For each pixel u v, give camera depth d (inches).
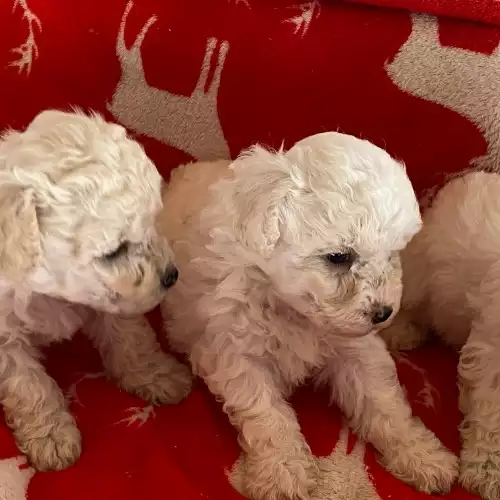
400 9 16.6
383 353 14.8
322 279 12.2
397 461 13.4
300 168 12.2
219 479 13.2
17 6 17.3
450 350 16.8
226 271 13.5
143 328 15.4
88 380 15.3
